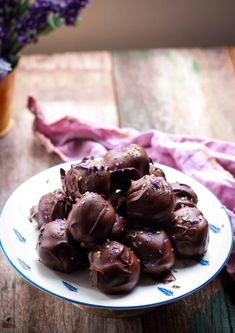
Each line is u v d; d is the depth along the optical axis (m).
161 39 0.95
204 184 0.53
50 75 0.73
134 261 0.38
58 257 0.39
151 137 0.59
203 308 0.44
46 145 0.60
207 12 0.93
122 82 0.72
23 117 0.66
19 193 0.46
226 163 0.56
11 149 0.60
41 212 0.43
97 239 0.38
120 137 0.60
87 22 0.92
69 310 0.44
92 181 0.40
